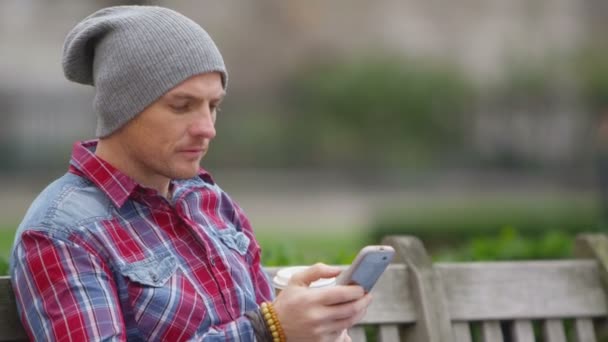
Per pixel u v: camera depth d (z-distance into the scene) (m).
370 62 81.06
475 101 81.75
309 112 82.00
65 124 70.75
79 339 5.12
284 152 81.94
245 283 5.95
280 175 81.06
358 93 80.75
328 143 81.88
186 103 5.50
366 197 71.00
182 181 6.18
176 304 5.43
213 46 5.62
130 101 5.47
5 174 69.56
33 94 69.31
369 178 81.44
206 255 5.72
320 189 76.06
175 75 5.42
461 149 82.56
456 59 81.38
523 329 7.22
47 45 68.00
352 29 81.56
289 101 82.06
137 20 5.54
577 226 33.22
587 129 79.62
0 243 25.50
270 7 79.88
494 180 81.56
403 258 7.09
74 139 70.81
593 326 7.46
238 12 79.25
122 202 5.56
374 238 34.81
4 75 67.88
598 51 79.62
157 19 5.55
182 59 5.45
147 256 5.51
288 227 46.03
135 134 5.55
